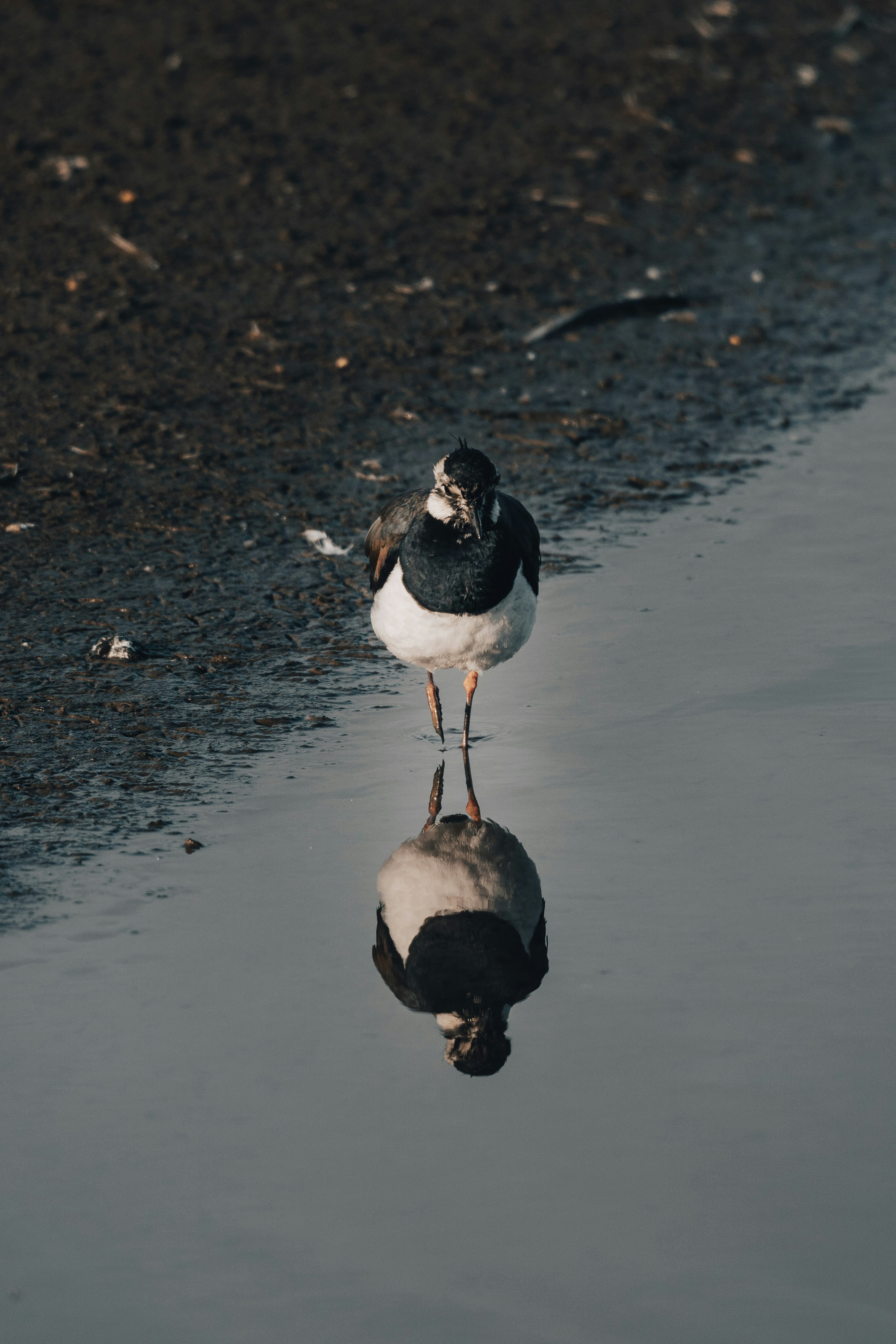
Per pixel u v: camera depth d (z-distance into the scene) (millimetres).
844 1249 6480
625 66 29062
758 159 25422
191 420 16656
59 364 17812
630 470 16047
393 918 8945
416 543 10312
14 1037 7828
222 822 9992
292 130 25312
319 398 17281
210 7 31656
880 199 24234
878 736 11039
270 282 20156
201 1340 6090
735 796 10281
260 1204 6746
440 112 26375
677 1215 6652
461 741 11164
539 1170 6922
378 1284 6336
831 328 19922
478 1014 8055
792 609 13148
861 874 9297
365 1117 7293
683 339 19391
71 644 12328
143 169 23578
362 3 32344
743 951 8523
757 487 15750
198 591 13289
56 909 8977
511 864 9492
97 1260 6465
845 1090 7391
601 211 23078
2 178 23078
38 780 10398
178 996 8219
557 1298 6270
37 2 31562
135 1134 7160
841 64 29984
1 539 14078
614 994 8180
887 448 16688
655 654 12414
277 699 11680
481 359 18500
